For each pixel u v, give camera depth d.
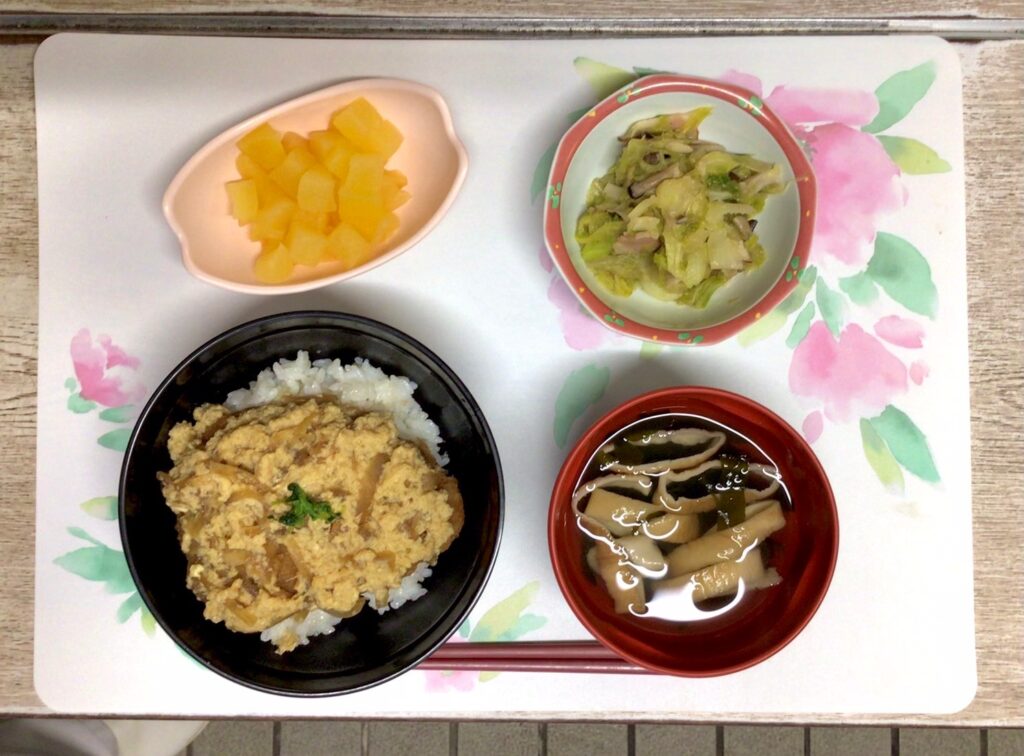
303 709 0.41
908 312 0.42
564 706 0.41
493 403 0.42
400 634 0.40
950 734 0.61
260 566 0.38
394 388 0.41
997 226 0.42
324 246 0.41
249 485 0.37
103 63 0.42
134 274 0.42
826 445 0.42
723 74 0.42
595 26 0.43
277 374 0.40
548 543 0.38
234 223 0.42
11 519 0.41
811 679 0.42
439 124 0.40
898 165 0.42
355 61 0.42
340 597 0.38
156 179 0.42
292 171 0.41
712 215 0.41
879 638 0.42
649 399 0.38
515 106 0.42
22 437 0.42
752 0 0.43
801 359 0.42
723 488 0.40
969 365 0.42
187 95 0.42
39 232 0.42
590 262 0.41
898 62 0.42
